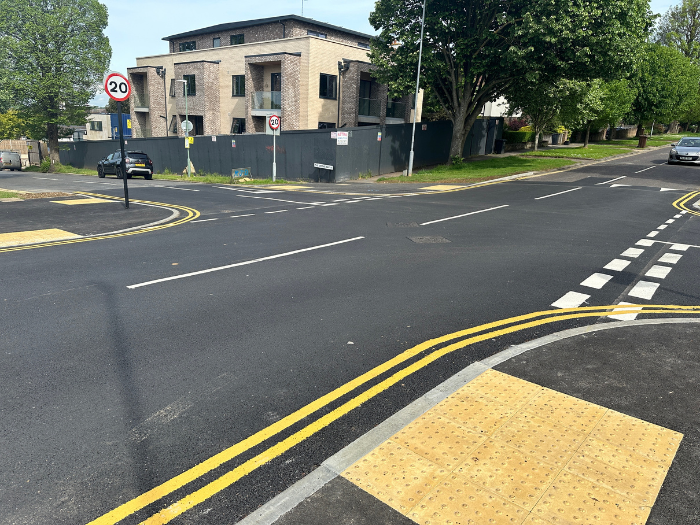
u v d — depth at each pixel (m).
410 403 4.14
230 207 15.58
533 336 5.61
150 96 44.28
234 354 5.08
